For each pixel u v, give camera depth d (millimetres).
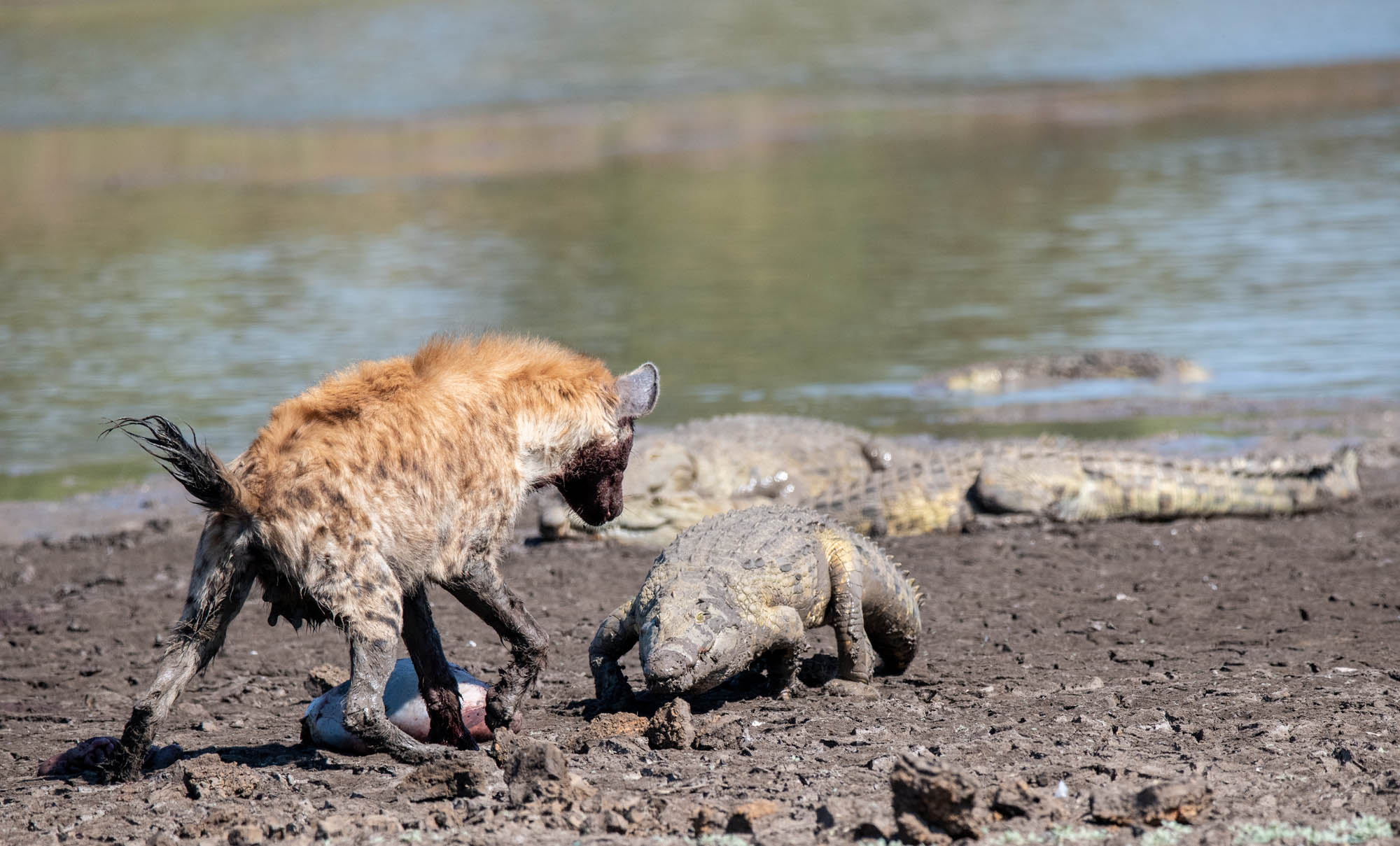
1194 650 31594
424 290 92688
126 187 154500
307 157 175500
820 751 24078
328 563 22766
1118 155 152500
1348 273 88062
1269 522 46344
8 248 115688
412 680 26188
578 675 31828
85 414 64625
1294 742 23562
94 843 20875
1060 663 31062
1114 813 19688
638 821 20172
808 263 100938
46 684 33406
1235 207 114625
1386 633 32344
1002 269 95625
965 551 43312
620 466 27047
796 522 29281
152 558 46250
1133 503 47062
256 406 63688
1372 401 61688
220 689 32062
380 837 20188
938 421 61719
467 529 24516
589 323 81438
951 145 169250
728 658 26406
